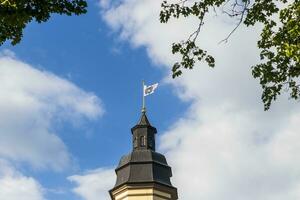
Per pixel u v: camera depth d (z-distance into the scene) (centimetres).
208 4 1494
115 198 3294
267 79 1473
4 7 1155
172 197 3312
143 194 3212
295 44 1325
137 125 3653
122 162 3441
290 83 1473
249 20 1489
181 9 1520
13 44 1245
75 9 1224
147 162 3369
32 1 1188
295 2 1359
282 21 1390
